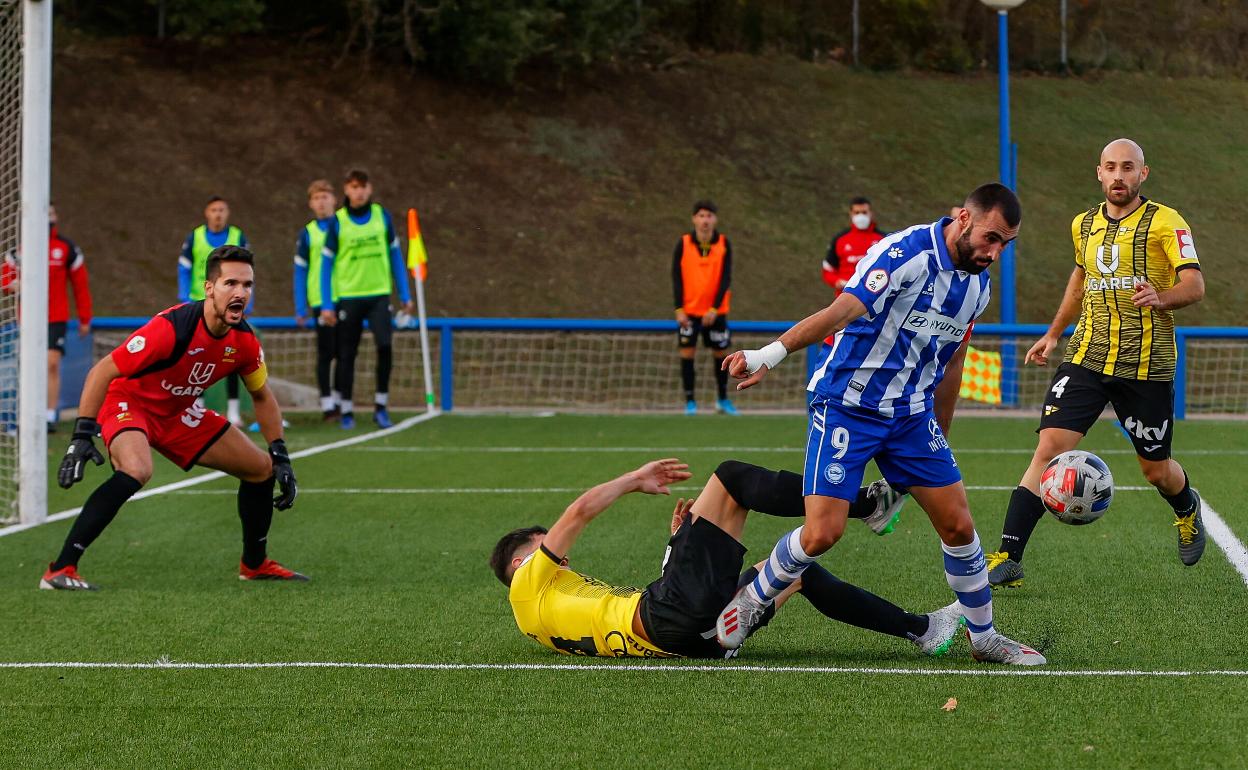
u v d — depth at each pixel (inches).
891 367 426.6
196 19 2449.6
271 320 1384.1
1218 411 1469.0
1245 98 2874.0
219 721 396.8
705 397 1710.1
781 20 2903.5
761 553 673.6
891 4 2910.9
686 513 472.4
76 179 2133.4
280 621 531.5
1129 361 580.7
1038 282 2199.8
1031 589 575.5
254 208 2162.9
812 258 2214.6
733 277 2128.4
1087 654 462.0
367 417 1369.3
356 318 1261.1
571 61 2623.0
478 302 2034.9
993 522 740.7
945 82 2837.1
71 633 512.4
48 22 759.7
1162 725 377.1
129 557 677.3
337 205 2204.7
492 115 2484.0
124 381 588.4
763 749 364.2
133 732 387.5
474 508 815.1
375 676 444.1
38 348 769.6
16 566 652.1
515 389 1710.1
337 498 855.1
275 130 2331.4
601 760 358.0
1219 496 803.4
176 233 2085.4
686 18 2891.2
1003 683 423.2
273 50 2559.1
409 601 568.4
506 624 522.9
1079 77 2908.5
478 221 2217.0
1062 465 518.0
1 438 952.3
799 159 2492.6
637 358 1806.1
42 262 769.6
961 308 424.8
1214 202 2460.6
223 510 810.2
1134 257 577.6
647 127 2527.1
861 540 688.4
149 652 480.7
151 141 2246.6
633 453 1067.3
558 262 2148.1
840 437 428.8
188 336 567.5
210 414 599.5
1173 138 2679.6
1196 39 3026.6
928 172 2487.7
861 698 408.8
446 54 2546.8
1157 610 530.3
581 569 637.3
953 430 1224.2
